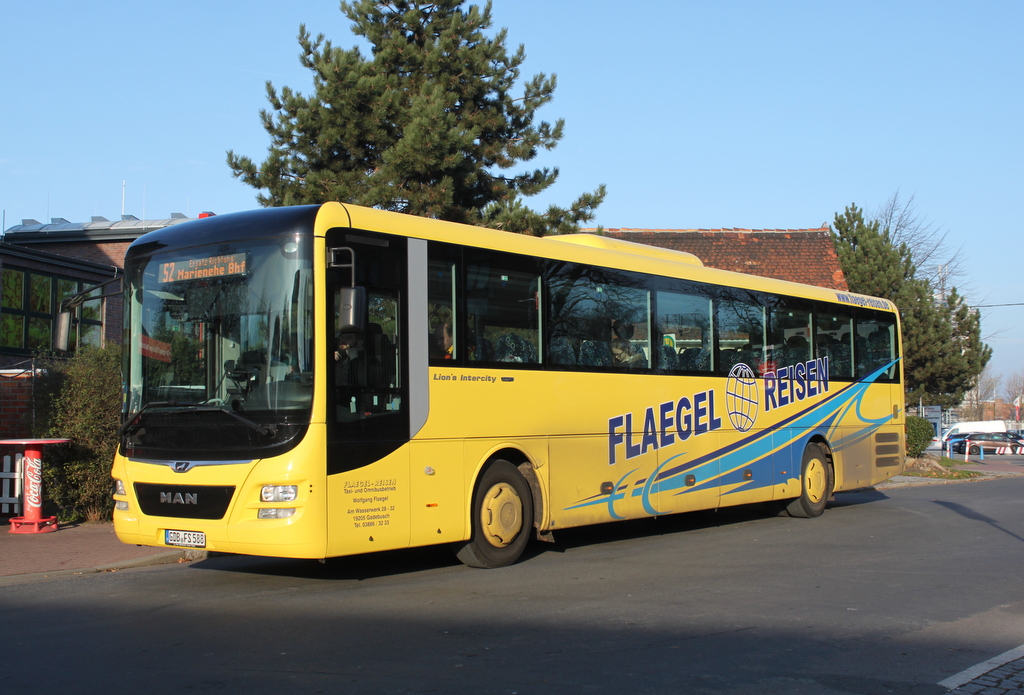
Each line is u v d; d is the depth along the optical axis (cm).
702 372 1293
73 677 586
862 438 1630
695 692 554
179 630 712
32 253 2169
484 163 2112
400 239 909
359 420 850
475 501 972
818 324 1547
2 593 872
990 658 636
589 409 1107
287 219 850
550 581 922
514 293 1025
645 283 1210
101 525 1291
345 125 1942
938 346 3058
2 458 1362
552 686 564
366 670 598
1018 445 4775
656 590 873
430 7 2138
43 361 1359
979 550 1147
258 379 830
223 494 827
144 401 895
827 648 659
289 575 966
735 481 1341
